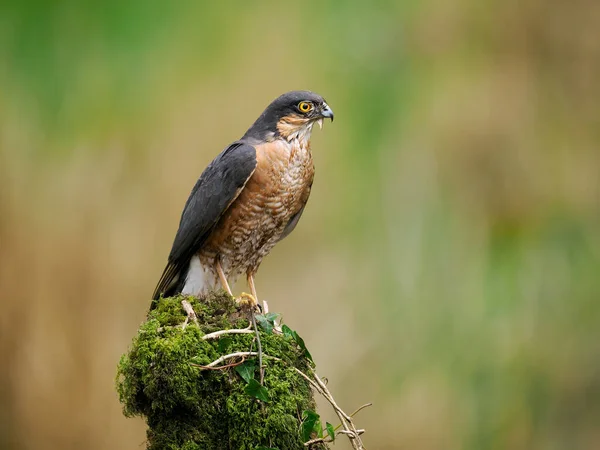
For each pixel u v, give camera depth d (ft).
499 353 47.29
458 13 52.75
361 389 43.29
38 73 43.68
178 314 20.16
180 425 19.22
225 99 45.91
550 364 48.14
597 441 47.21
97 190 43.86
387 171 48.32
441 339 46.19
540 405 47.65
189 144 44.86
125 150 44.37
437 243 47.70
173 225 43.70
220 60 46.32
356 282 45.42
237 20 47.16
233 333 19.77
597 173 54.85
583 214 53.52
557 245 51.96
